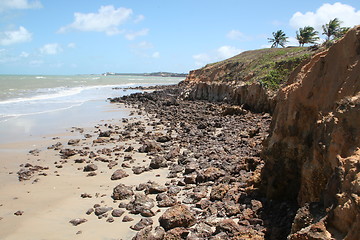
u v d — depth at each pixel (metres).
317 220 6.64
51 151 19.83
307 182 8.52
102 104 46.50
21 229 10.07
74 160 17.91
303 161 9.82
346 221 5.94
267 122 26.92
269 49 66.62
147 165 16.92
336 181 6.55
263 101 33.38
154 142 20.17
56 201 12.20
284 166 10.36
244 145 19.22
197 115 34.31
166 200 11.69
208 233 9.17
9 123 28.48
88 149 20.52
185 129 26.00
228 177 13.38
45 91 66.44
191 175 14.09
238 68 55.62
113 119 33.34
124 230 9.93
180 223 9.70
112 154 19.30
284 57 46.94
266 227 9.10
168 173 15.51
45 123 29.33
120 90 79.06
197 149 19.44
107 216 10.91
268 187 10.70
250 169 14.45
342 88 8.21
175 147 19.88
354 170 6.25
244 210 10.20
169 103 44.38
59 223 10.46
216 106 39.69
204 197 12.04
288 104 10.50
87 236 9.61
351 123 7.11
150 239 8.89
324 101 9.14
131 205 11.54
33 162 17.44
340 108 7.60
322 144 7.88
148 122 31.42
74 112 37.22
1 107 38.41
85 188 13.59
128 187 13.07
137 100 50.56
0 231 9.96
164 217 9.83
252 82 37.31
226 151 18.36
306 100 9.89
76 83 108.75
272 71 37.53
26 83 91.50
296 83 10.98
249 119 29.64
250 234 8.54
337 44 9.41
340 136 7.16
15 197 12.56
